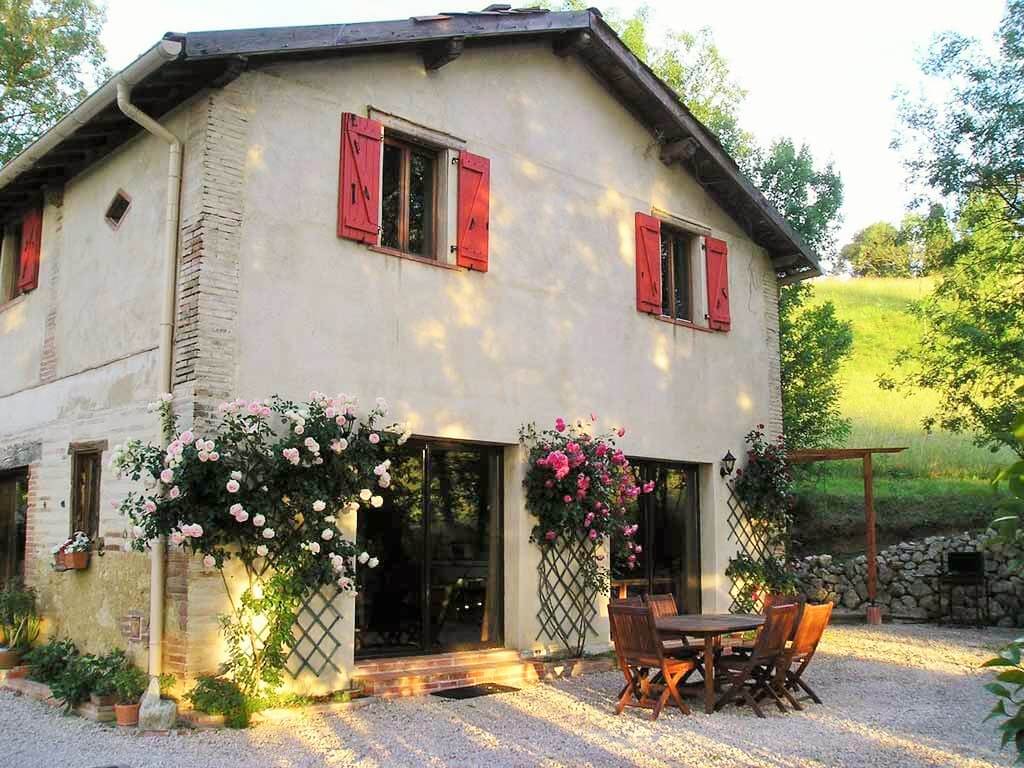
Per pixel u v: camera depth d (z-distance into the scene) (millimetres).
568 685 8344
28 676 8172
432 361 8492
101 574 7902
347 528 7559
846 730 6664
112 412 8086
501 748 6055
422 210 8938
